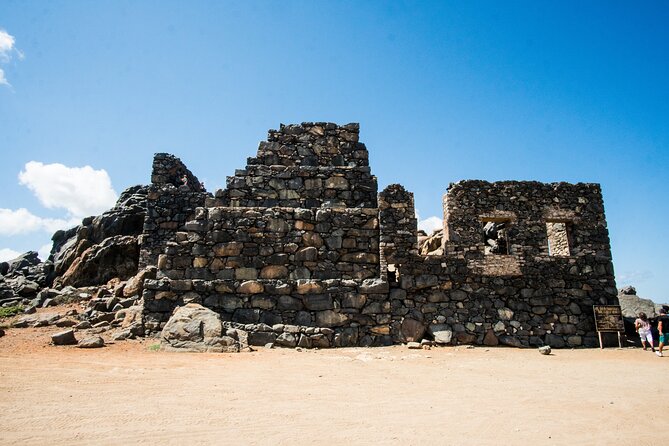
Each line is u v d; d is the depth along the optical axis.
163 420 5.90
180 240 15.76
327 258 15.89
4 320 18.08
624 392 8.16
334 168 18.19
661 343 13.70
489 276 16.06
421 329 15.16
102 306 18.47
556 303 16.08
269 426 5.79
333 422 6.04
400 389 8.23
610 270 16.66
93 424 5.68
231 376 8.89
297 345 14.13
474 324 15.51
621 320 15.95
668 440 5.66
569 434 5.78
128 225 26.84
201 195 22.39
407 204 16.33
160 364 9.97
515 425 6.08
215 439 5.26
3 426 5.51
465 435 5.61
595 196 17.30
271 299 15.05
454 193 16.78
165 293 14.97
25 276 28.27
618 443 5.50
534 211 16.89
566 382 9.13
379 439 5.39
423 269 15.79
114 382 8.03
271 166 18.05
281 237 15.95
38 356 10.63
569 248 17.06
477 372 10.23
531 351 14.49
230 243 15.77
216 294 15.07
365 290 15.30
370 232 16.25
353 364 10.95
